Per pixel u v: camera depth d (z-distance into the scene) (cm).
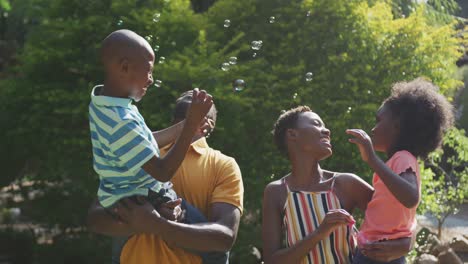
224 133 633
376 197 248
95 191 642
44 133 657
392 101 266
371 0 833
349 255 246
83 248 682
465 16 1636
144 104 624
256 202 656
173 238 203
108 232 217
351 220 226
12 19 1120
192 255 217
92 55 661
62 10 700
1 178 711
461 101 1367
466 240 917
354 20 738
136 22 665
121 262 221
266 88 688
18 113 679
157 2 697
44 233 749
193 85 621
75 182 662
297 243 237
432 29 798
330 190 251
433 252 821
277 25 729
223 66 351
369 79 708
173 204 204
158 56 659
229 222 217
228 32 740
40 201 702
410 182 241
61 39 680
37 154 682
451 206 973
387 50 741
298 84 691
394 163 250
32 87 673
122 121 197
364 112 694
